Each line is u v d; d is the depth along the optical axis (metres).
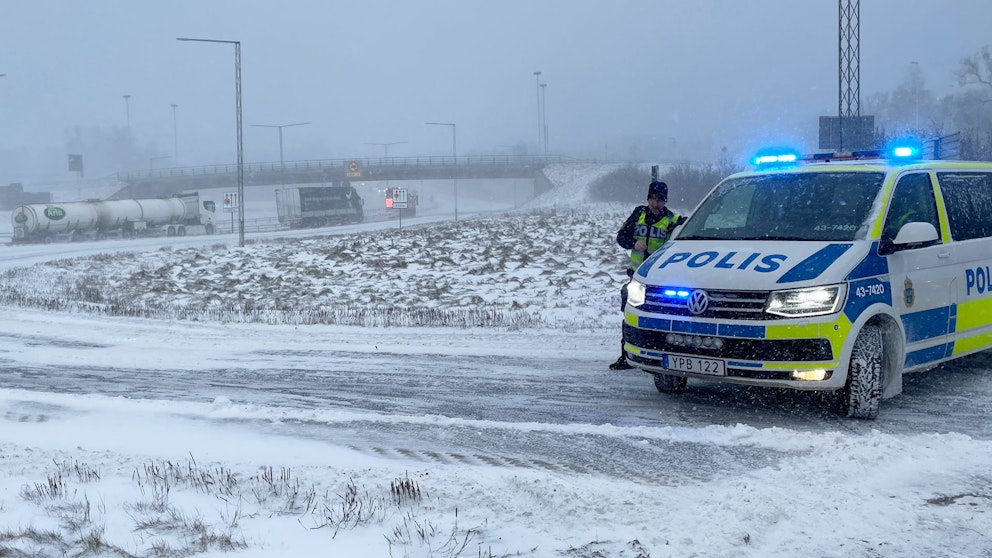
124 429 7.29
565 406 8.05
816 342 6.89
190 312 16.75
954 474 5.45
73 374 10.21
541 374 9.66
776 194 8.33
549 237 33.59
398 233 40.34
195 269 28.61
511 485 5.32
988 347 8.73
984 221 8.77
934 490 5.17
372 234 41.28
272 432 7.10
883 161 8.44
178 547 4.60
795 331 6.90
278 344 12.46
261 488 5.52
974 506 4.89
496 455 6.28
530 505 5.00
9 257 39.59
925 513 4.77
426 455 6.32
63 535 4.84
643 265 8.03
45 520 5.09
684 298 7.36
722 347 7.13
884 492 5.13
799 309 6.93
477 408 8.06
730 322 7.09
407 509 5.04
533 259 25.55
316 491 5.44
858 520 4.68
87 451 6.58
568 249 28.67
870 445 5.99
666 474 5.73
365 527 4.80
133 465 6.16
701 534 4.45
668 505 4.93
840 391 7.23
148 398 8.73
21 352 12.03
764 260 7.31
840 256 7.20
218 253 34.88
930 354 7.95
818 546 4.36
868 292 7.19
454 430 7.02
